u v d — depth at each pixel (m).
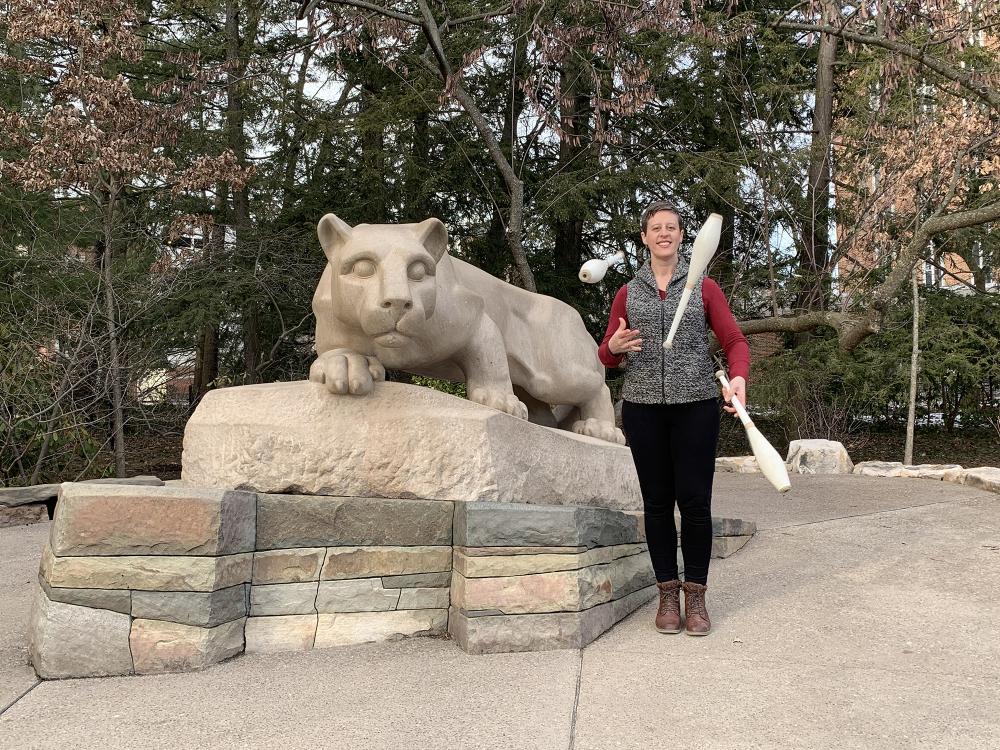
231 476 2.96
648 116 12.95
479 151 11.88
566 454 3.41
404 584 2.91
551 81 9.30
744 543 4.36
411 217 12.63
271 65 12.23
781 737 2.04
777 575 3.76
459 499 2.96
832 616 3.13
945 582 3.58
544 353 4.00
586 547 2.92
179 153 11.86
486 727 2.10
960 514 4.97
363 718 2.16
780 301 11.98
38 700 2.29
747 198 11.68
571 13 9.07
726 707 2.23
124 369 8.10
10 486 7.06
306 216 12.26
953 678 2.47
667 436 2.95
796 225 11.59
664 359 2.85
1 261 9.16
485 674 2.52
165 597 2.54
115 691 2.37
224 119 12.82
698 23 8.89
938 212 9.33
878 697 2.31
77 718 2.16
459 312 3.26
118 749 1.97
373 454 2.98
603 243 14.05
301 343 12.19
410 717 2.17
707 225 2.68
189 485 3.08
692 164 11.68
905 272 8.74
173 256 9.71
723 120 12.98
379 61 11.63
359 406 3.02
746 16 10.38
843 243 11.02
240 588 2.70
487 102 12.77
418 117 12.41
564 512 2.84
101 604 2.50
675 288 2.89
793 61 12.64
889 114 10.38
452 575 2.95
